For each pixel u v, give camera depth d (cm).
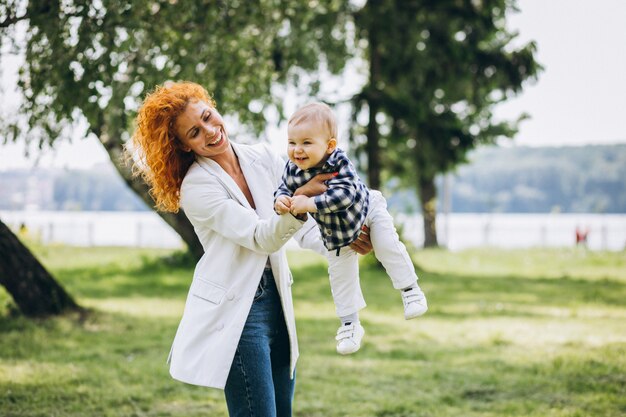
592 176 9975
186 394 591
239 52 844
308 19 1097
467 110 2177
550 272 1698
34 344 766
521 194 10081
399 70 1778
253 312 314
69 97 700
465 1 1734
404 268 330
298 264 1791
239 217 305
